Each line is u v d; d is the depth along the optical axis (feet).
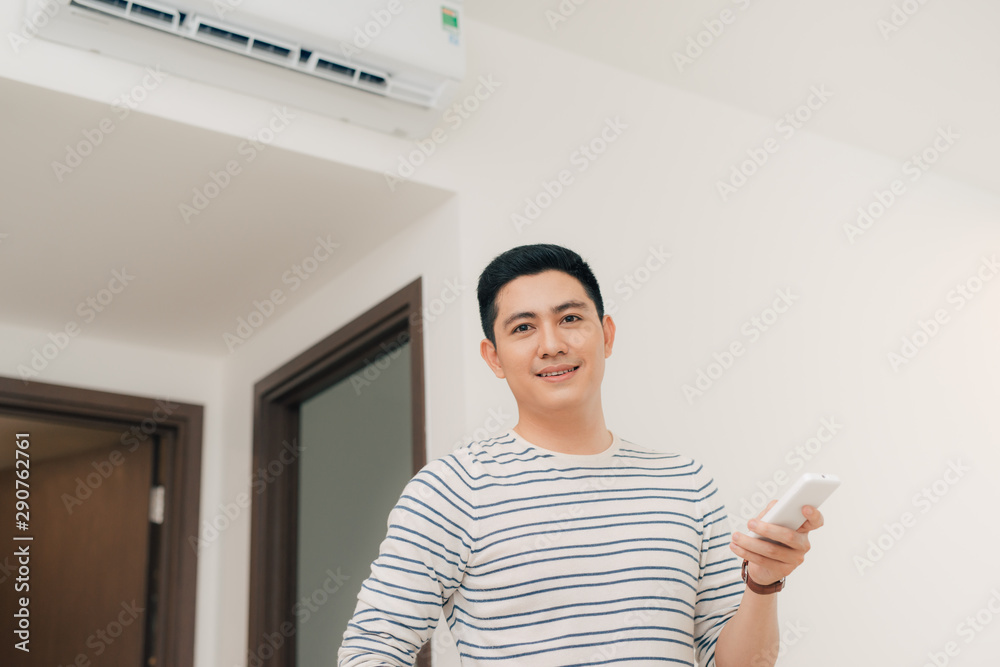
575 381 3.87
